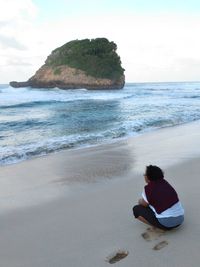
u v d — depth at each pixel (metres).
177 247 5.04
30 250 5.28
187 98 45.59
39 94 56.19
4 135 17.16
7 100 39.88
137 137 16.05
